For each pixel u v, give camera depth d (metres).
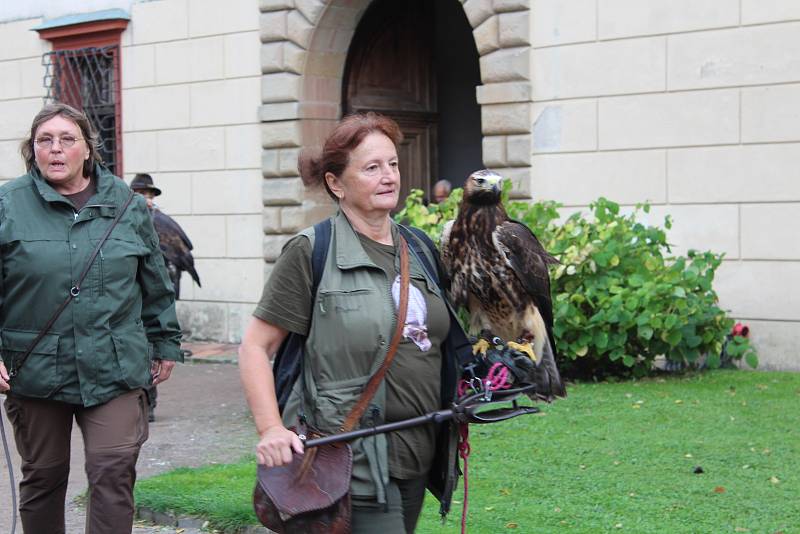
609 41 11.84
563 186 12.23
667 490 6.59
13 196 5.17
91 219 5.20
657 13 11.53
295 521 3.69
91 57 16.59
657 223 11.67
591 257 10.12
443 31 17.00
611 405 9.08
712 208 11.34
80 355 5.05
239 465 7.80
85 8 16.53
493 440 7.96
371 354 3.84
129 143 16.16
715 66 11.24
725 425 8.24
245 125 14.92
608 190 11.94
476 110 16.78
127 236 5.24
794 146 10.86
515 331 6.11
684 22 11.39
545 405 9.10
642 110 11.69
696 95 11.38
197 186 15.45
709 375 10.59
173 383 12.09
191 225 15.55
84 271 5.09
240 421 9.78
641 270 10.35
